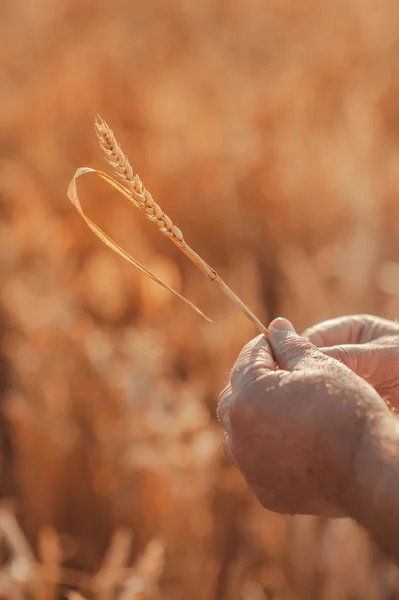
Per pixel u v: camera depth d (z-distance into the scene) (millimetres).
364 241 1648
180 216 2053
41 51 2926
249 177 2082
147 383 1288
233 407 731
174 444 1237
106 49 2707
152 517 1224
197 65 2752
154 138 2242
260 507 1230
